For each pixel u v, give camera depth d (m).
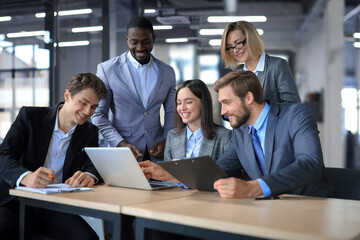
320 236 1.14
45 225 2.20
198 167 1.77
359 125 8.95
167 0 4.41
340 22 7.88
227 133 2.43
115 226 1.61
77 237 2.07
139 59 2.94
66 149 2.39
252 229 1.24
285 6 11.22
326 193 2.01
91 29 4.67
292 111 2.01
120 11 5.60
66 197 1.81
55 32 4.14
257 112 2.04
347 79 9.91
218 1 4.61
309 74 11.49
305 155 1.83
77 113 2.28
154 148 2.79
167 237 1.85
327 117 8.38
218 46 4.56
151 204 1.62
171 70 3.12
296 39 11.64
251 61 2.67
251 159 2.08
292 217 1.38
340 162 8.27
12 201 2.22
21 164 2.24
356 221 1.33
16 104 4.36
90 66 4.66
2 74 4.32
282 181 1.71
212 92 5.55
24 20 4.15
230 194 1.67
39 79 4.17
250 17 6.84
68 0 4.39
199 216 1.38
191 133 2.51
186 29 4.43
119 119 2.98
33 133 2.32
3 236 2.06
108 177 2.21
